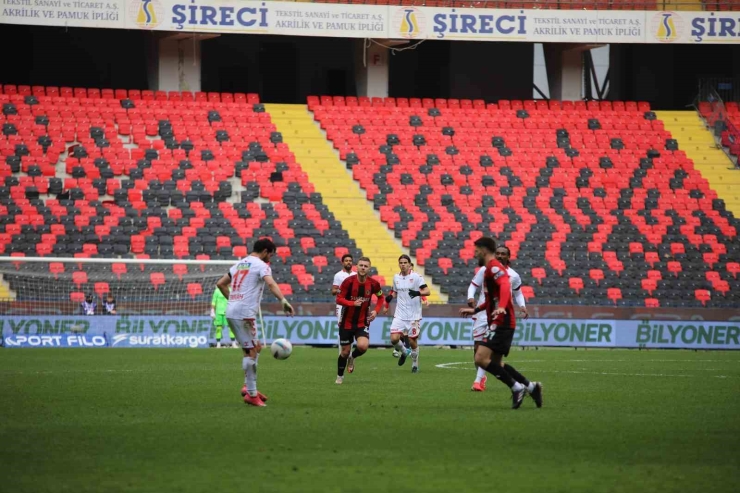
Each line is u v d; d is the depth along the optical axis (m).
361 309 59.16
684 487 27.47
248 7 139.50
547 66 159.12
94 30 161.25
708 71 167.62
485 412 43.84
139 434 36.59
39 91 139.50
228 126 140.38
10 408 44.75
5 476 28.62
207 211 126.19
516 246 127.81
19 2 131.25
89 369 70.00
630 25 147.00
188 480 28.12
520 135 147.38
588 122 151.12
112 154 131.75
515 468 30.14
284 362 80.56
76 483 27.66
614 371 73.25
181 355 88.94
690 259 129.25
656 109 168.38
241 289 45.56
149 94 143.00
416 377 65.12
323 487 27.23
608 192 139.38
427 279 123.50
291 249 122.62
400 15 143.50
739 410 45.59
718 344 112.44
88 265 108.94
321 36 141.62
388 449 33.44
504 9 145.50
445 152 142.75
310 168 137.00
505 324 44.34
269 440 35.25
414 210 132.25
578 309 111.12
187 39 145.12
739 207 139.12
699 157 147.12
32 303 103.25
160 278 109.19
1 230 118.44
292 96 166.12
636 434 37.25
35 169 127.75
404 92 168.00
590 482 28.08
